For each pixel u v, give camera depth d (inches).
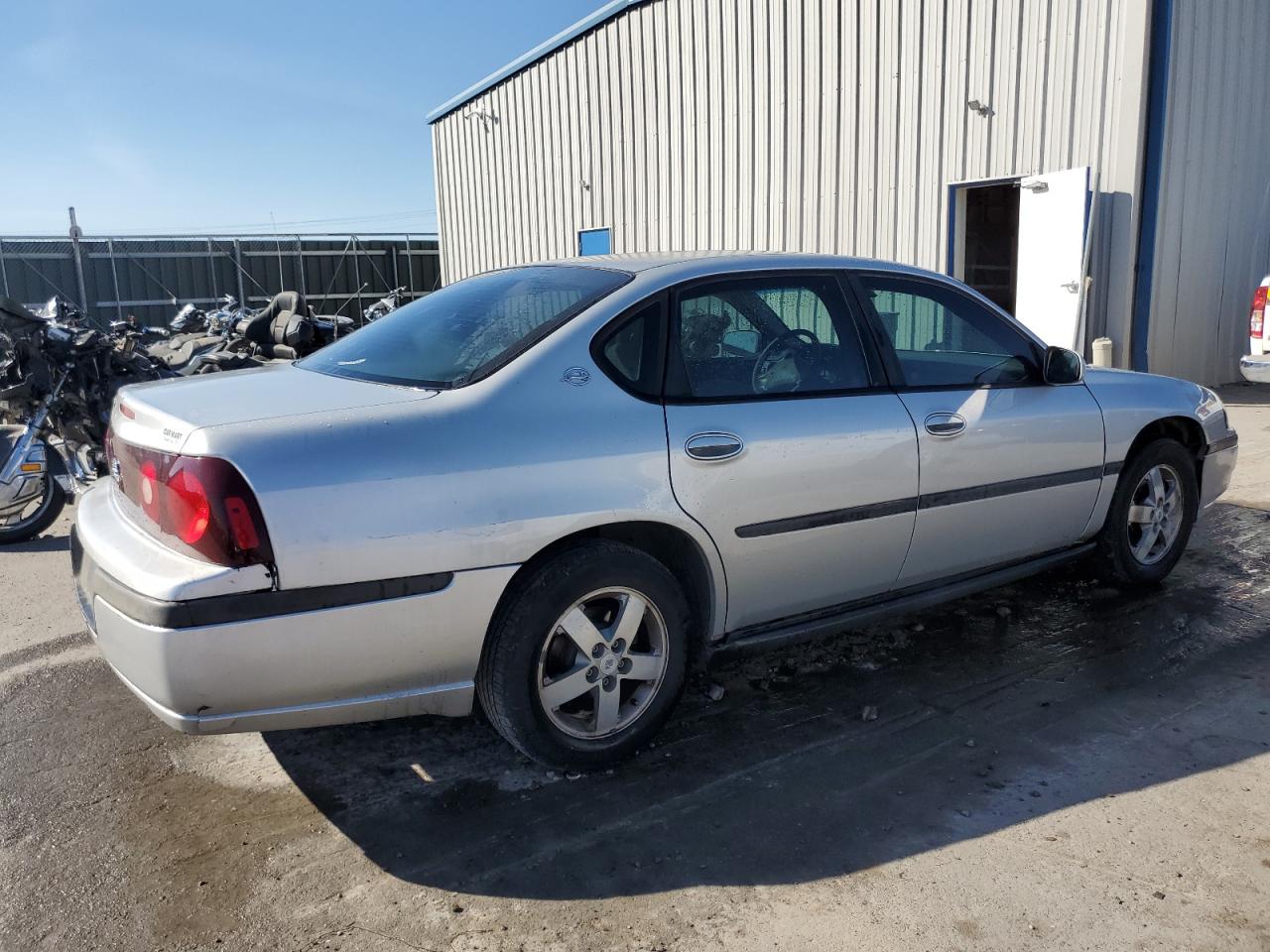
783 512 127.0
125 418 114.0
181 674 95.6
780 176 475.2
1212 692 140.7
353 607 100.5
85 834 110.3
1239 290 410.6
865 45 428.5
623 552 116.6
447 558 104.0
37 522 235.0
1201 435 183.9
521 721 113.1
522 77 645.3
